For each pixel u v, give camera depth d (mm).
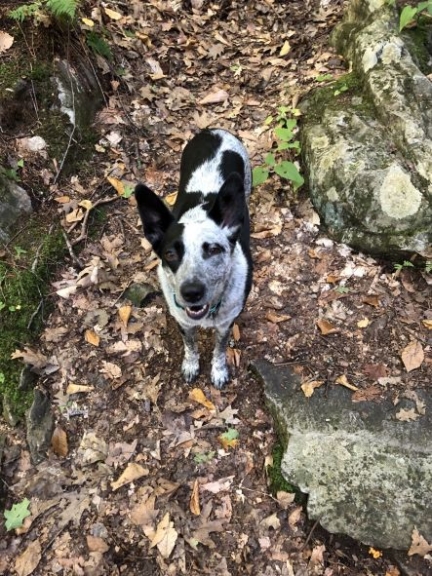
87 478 940
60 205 1264
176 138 1454
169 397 1048
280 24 1763
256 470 967
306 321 1138
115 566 857
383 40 1383
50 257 1177
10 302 1084
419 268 1199
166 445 985
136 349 1097
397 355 1080
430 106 1286
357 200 1227
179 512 905
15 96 1278
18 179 1229
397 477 924
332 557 879
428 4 1327
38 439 971
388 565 872
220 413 1022
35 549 859
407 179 1201
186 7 1786
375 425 979
